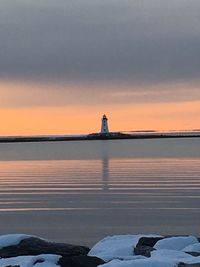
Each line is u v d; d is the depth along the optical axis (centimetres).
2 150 18275
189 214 2397
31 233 1956
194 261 979
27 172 5538
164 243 1162
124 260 994
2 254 1098
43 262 1013
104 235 1895
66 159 9206
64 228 2055
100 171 5516
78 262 999
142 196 3136
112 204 2780
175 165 6581
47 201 2944
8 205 2784
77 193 3350
